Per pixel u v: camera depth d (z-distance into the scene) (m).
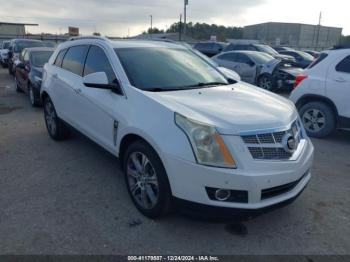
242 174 2.86
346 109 6.12
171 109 3.17
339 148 6.02
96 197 3.93
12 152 5.40
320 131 6.53
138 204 3.58
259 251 3.04
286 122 3.27
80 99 4.62
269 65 12.58
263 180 2.91
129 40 4.81
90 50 4.77
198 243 3.13
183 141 2.96
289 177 3.08
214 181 2.87
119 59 4.09
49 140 6.03
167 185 3.15
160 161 3.16
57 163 4.94
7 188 4.13
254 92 4.13
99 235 3.21
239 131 2.95
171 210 3.30
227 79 4.71
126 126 3.50
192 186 2.93
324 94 6.35
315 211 3.74
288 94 12.55
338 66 6.24
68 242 3.10
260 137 3.01
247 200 2.92
